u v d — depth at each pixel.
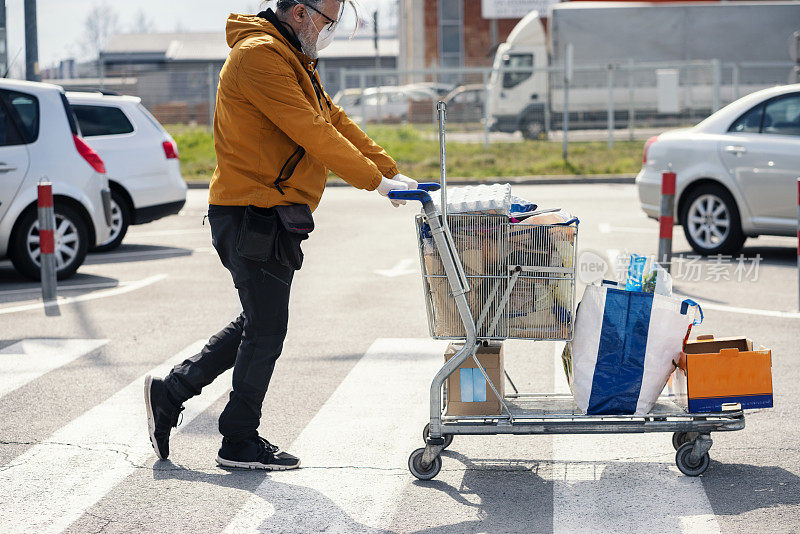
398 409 5.40
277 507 4.02
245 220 4.21
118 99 12.31
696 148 10.79
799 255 8.17
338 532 3.75
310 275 9.98
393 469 4.46
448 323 4.30
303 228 4.25
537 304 4.24
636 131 29.11
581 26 30.03
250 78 4.10
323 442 4.85
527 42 30.11
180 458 4.65
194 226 14.87
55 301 8.72
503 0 41.47
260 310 4.34
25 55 14.62
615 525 3.77
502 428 4.23
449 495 4.13
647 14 29.80
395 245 12.07
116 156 12.04
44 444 4.86
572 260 4.23
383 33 83.94
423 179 21.33
